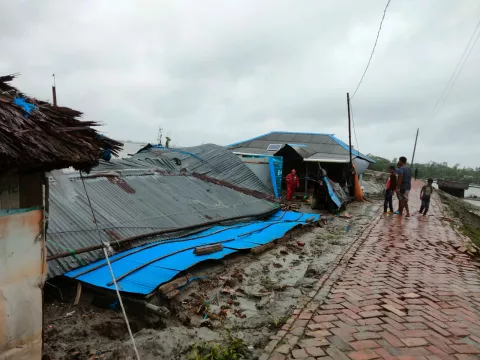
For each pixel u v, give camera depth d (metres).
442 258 8.88
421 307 5.82
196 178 14.62
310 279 7.34
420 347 4.57
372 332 4.93
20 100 3.43
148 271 6.62
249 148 28.55
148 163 13.96
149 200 10.76
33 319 3.67
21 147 2.96
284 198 19.98
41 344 3.79
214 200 13.23
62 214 7.78
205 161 16.45
